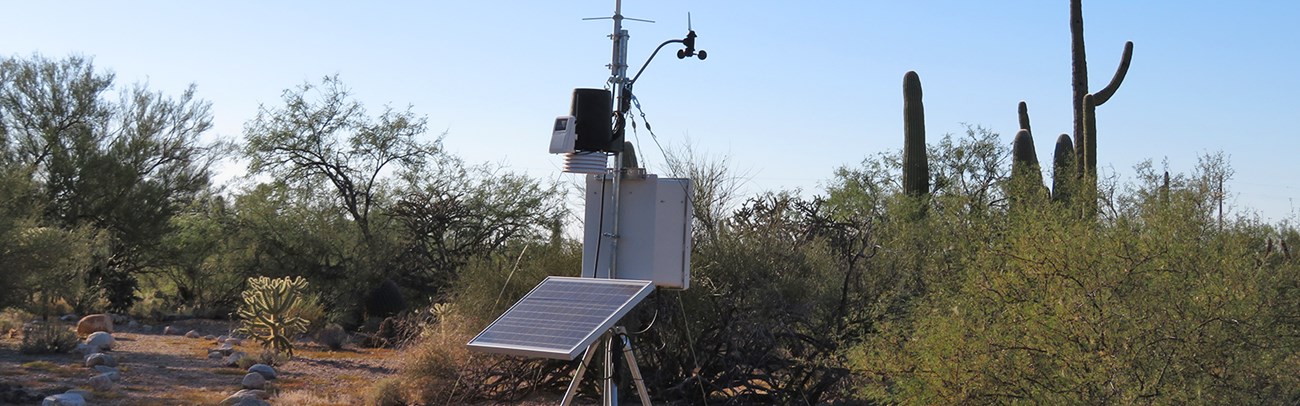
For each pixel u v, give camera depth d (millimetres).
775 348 10844
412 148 30750
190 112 29625
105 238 24812
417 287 24828
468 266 13242
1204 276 6965
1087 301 6996
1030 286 7395
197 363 14359
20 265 18156
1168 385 6570
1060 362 6867
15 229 18375
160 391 11594
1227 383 6695
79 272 21297
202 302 27172
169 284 30516
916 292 10703
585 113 7688
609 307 6562
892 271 10992
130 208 27234
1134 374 6625
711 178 12617
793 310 10758
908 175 18906
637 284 6801
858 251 11492
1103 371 6648
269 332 15750
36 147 27562
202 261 27828
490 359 11469
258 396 11531
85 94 28219
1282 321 7195
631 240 7836
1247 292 6883
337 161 30375
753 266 11047
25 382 11633
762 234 11766
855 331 10609
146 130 28484
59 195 27141
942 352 7137
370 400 11164
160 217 27656
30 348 14602
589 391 11477
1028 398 6930
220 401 10914
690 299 10797
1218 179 8070
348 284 25125
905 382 7363
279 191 29375
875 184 30984
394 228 27406
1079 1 19641
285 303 15828
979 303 7523
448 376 11336
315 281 25750
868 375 8078
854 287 10984
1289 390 6957
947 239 9945
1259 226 8172
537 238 14789
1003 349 7043
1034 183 9656
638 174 7852
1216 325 6707
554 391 11609
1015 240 7684
